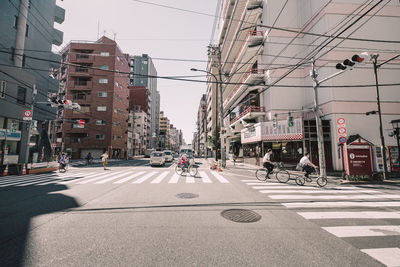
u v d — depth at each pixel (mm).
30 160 20000
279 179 10422
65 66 40625
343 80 14805
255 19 21250
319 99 16219
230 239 3314
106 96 38562
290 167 16047
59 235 3398
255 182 9617
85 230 3625
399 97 14859
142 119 63281
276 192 7258
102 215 4484
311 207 5312
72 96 38188
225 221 4164
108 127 38094
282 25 18922
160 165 20016
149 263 2543
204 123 68000
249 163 22266
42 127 22844
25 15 19281
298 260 2676
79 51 38812
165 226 3850
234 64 26547
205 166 19953
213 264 2543
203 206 5262
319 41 15953
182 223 4020
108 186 8219
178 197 6258
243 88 21906
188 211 4816
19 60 18719
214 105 45000
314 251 2945
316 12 16328
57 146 37344
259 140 17594
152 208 5051
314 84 11109
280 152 17062
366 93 14812
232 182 9477
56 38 28125
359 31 15148
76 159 36656
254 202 5738
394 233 3666
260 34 20516
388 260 2709
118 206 5215
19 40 18641
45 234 3432
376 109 14695
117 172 13844
